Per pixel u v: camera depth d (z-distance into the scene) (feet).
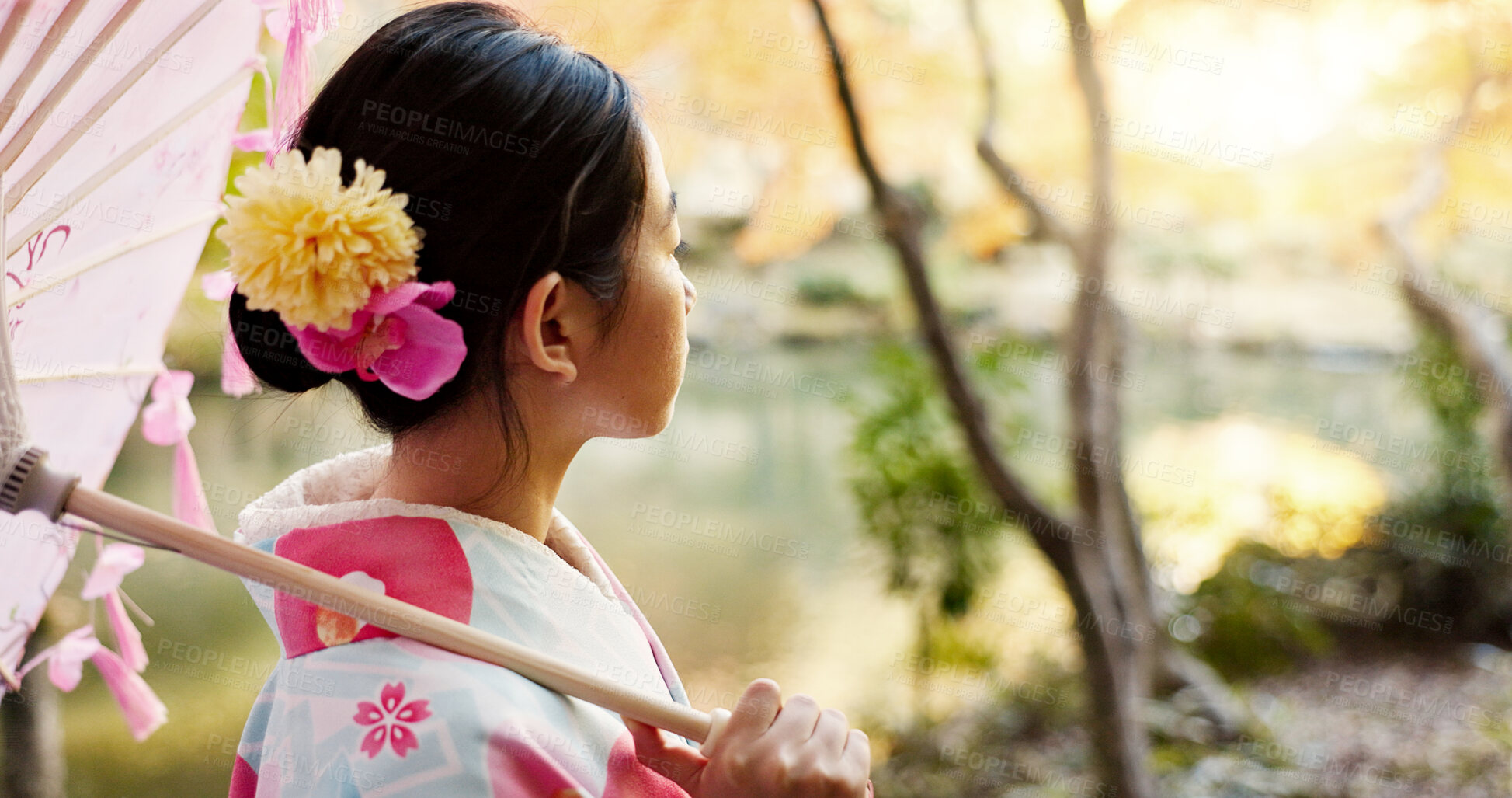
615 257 2.67
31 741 8.59
